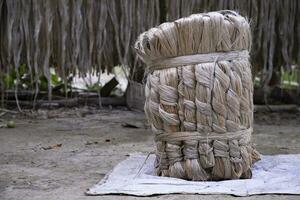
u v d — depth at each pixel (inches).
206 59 121.4
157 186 118.6
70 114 249.4
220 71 121.2
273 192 113.7
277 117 245.4
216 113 121.5
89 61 250.2
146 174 130.6
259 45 250.8
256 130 211.9
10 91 271.1
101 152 166.1
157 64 125.3
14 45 245.8
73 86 314.2
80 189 121.7
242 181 121.7
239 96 123.2
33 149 171.9
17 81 250.2
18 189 122.7
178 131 123.6
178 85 122.3
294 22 252.2
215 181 123.7
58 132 206.2
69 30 246.8
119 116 245.9
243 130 125.1
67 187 123.8
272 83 275.3
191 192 114.3
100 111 258.4
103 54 253.1
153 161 145.4
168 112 123.3
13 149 172.1
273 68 263.4
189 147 122.8
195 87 121.4
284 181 122.0
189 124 122.0
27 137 195.0
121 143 182.9
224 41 121.3
